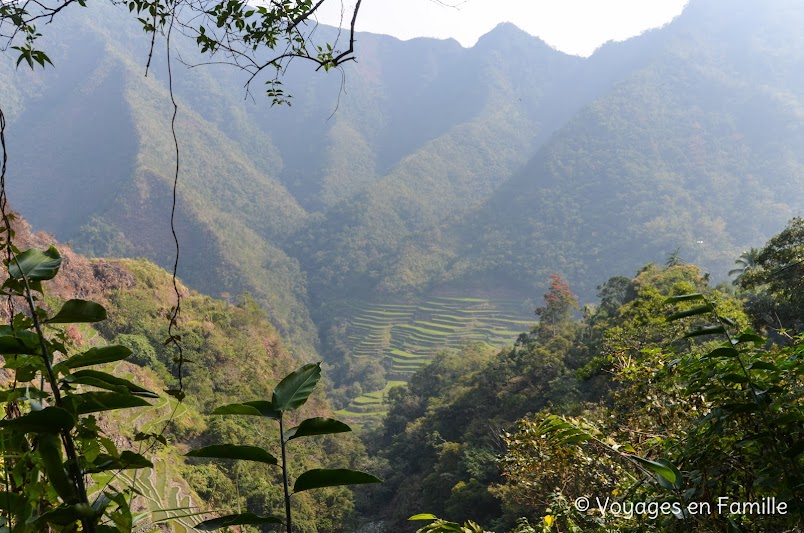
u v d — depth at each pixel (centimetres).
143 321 4166
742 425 206
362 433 7694
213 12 268
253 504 2306
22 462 124
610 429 452
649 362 461
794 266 1791
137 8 245
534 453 545
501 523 2186
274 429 3212
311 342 14325
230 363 4516
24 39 244
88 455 128
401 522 3897
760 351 230
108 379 133
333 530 3159
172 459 2184
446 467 3703
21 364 130
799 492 188
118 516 121
